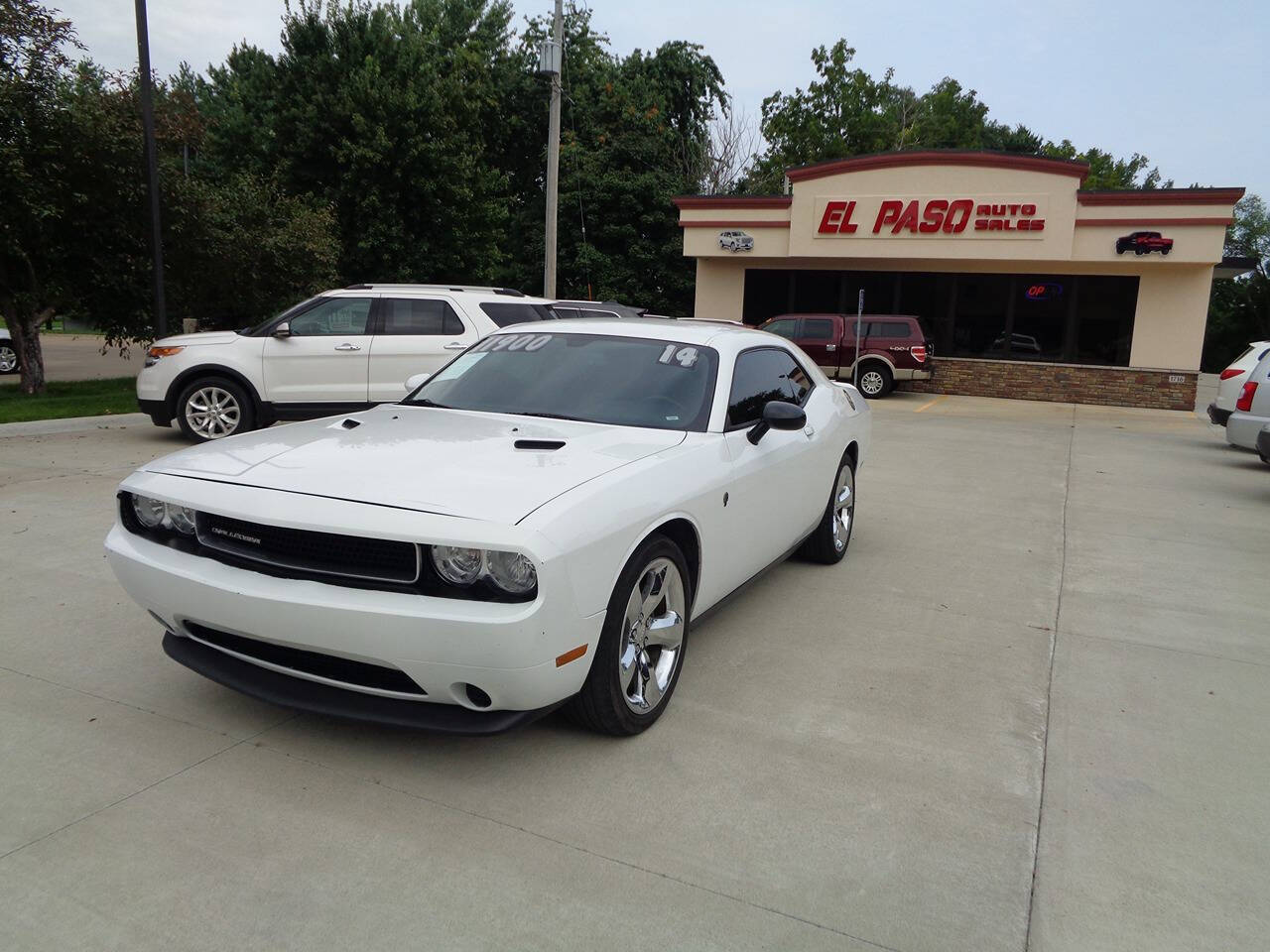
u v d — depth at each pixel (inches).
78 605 187.5
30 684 149.7
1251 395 442.9
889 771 131.8
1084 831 118.3
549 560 111.7
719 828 115.4
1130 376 785.6
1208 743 144.9
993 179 765.9
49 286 507.5
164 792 119.0
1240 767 137.2
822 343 790.5
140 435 409.7
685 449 151.5
